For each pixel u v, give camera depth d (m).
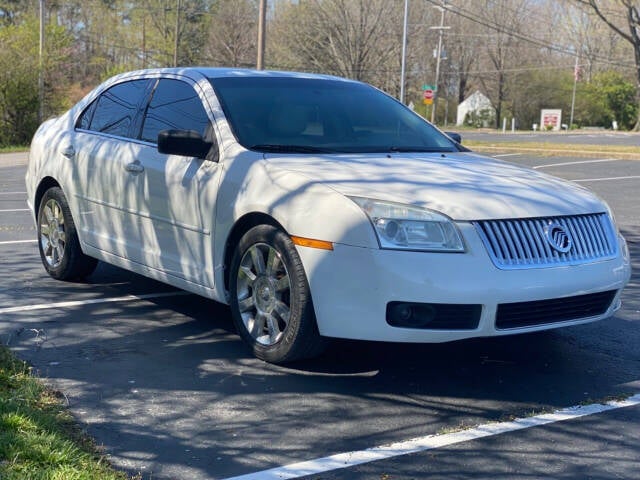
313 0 55.03
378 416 4.41
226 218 5.24
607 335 5.97
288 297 4.93
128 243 6.23
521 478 3.72
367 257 4.49
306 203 4.76
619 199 14.54
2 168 23.67
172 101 6.16
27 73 36.81
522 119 77.75
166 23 62.78
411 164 5.32
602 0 49.59
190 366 5.15
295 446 4.02
